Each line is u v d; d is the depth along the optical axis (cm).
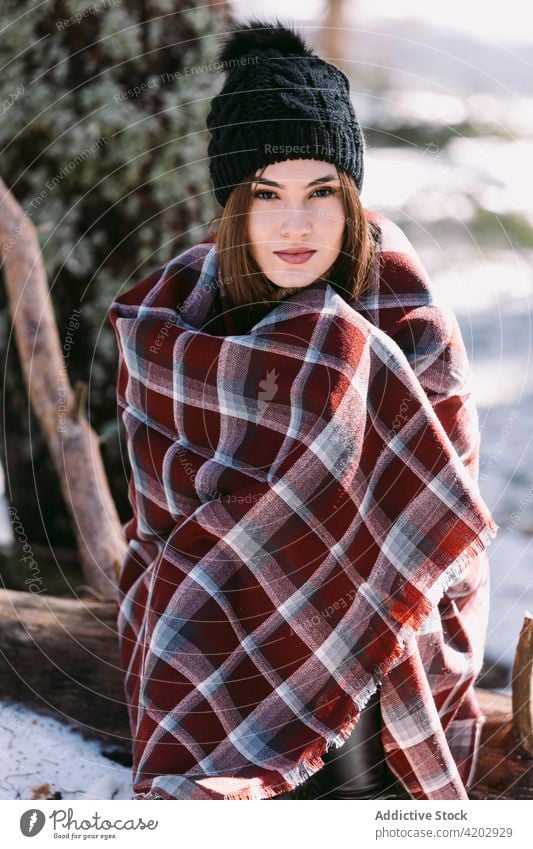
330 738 124
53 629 165
